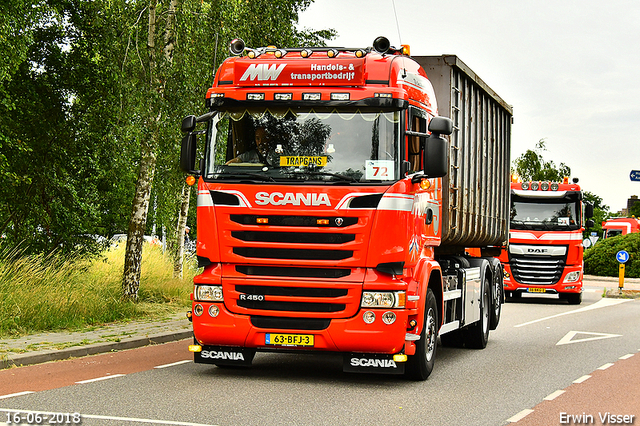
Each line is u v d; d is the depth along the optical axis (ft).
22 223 61.93
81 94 62.34
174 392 27.04
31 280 45.52
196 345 30.17
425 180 29.45
